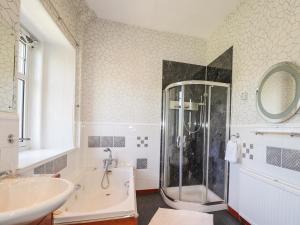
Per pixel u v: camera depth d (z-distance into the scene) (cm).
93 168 251
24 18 172
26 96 207
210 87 258
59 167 190
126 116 270
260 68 187
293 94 147
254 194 174
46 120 225
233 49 233
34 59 215
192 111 266
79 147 247
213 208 224
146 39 279
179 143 265
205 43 305
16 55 118
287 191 141
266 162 172
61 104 229
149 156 277
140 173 273
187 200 239
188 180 268
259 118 184
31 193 92
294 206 135
